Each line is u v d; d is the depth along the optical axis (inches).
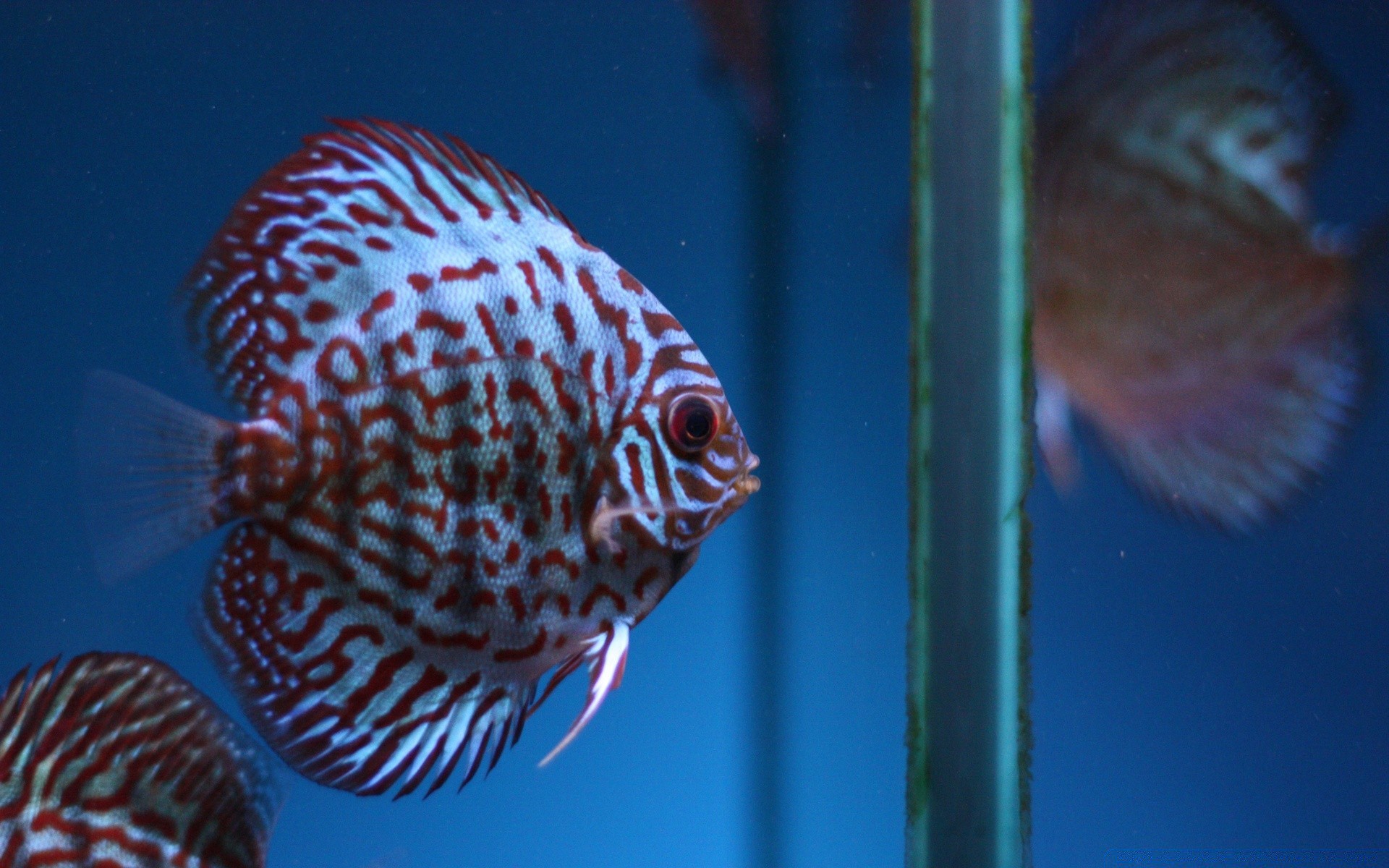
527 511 22.1
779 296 29.0
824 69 28.8
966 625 21.2
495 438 22.0
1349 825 29.9
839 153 28.9
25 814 22.3
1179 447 28.6
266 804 23.0
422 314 22.0
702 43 28.3
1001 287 21.0
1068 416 28.3
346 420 22.0
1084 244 27.7
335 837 28.1
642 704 29.6
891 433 29.8
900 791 29.6
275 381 22.2
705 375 22.7
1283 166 28.0
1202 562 30.0
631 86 28.2
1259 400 28.3
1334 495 28.9
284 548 22.2
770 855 29.5
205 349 22.4
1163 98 27.7
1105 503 29.6
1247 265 27.8
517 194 22.6
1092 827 29.9
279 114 27.7
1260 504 28.9
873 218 29.1
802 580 30.0
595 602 22.5
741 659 29.9
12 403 27.9
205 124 27.7
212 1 27.6
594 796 29.1
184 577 27.9
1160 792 30.1
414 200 22.4
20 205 27.7
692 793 29.7
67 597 27.9
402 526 22.1
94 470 22.2
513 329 22.1
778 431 29.5
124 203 27.8
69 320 27.8
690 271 28.7
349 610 22.2
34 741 22.4
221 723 23.0
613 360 22.4
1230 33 27.7
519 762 28.8
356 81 27.8
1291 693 30.2
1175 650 30.1
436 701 22.5
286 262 22.3
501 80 28.0
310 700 22.4
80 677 22.7
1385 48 28.4
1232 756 30.2
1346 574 29.9
